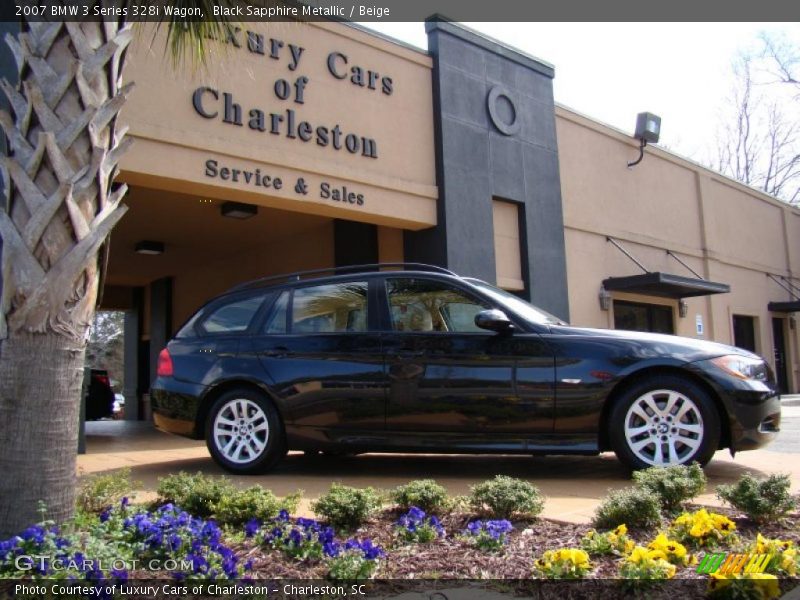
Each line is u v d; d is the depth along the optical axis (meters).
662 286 14.74
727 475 5.79
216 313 6.78
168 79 8.53
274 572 3.37
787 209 22.42
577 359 5.68
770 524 3.96
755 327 20.33
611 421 5.63
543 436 5.71
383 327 6.16
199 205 11.95
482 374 5.80
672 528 3.79
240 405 6.32
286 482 5.85
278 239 14.51
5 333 3.50
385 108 10.80
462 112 11.70
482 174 11.84
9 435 3.42
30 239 3.47
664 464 5.49
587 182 14.78
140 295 19.59
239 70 9.16
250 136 9.20
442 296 6.18
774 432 5.66
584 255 14.48
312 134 9.82
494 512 4.21
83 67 3.66
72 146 3.57
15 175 3.49
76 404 3.61
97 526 3.64
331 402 6.07
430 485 4.44
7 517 3.38
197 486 4.42
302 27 9.89
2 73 6.93
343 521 4.07
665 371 5.62
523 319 5.95
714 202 18.88
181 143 8.53
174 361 6.64
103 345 46.84
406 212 10.84
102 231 3.62
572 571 3.15
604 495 5.08
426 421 5.89
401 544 3.78
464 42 11.97
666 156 17.20
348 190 10.15
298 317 6.44
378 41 10.83
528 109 12.95
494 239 11.97
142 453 7.92
